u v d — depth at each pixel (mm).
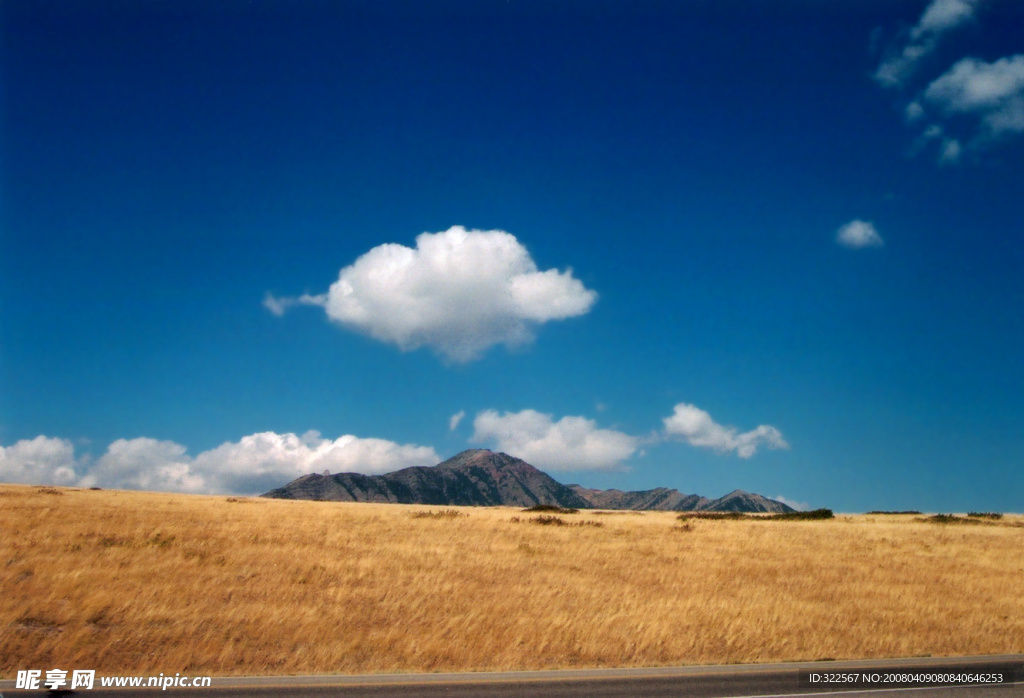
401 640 15367
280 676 12672
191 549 25203
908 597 22703
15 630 14641
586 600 20250
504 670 13719
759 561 29609
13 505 35312
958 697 11828
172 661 13289
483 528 38375
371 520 40594
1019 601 22953
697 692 11938
